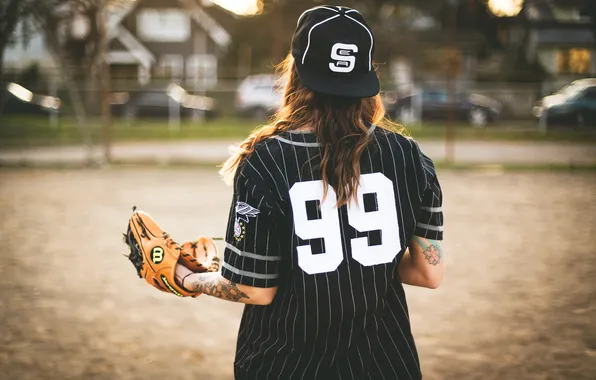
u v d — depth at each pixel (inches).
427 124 978.7
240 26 1753.2
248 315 80.2
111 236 307.3
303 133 74.6
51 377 154.1
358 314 74.1
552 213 366.6
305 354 74.7
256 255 72.6
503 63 1094.4
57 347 172.4
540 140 766.5
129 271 247.8
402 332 77.9
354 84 74.5
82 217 352.5
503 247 284.5
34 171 557.3
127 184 483.2
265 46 1724.9
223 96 1148.5
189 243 88.4
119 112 1048.8
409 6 1403.8
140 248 79.9
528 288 223.3
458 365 160.6
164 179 512.1
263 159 73.2
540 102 813.2
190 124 993.5
